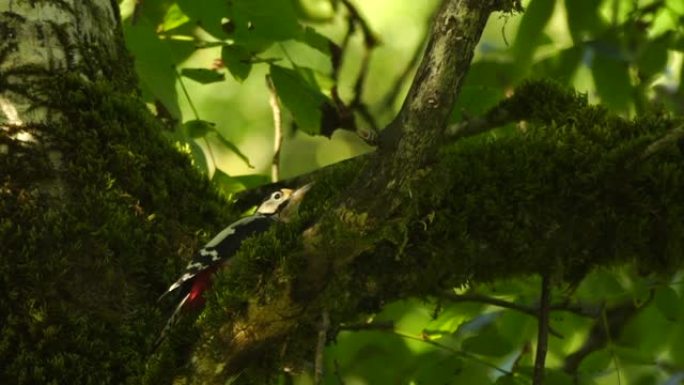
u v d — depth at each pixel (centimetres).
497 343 918
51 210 666
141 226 689
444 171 630
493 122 814
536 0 920
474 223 645
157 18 962
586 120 686
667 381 1002
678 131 627
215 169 930
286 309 599
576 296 906
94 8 744
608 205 651
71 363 630
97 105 707
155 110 962
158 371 620
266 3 860
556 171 649
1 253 645
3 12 706
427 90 554
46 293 641
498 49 1011
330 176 767
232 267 608
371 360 984
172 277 684
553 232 653
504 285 915
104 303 656
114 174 694
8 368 624
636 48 1014
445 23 555
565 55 975
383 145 559
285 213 751
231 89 1363
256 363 630
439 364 919
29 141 679
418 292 655
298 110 931
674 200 646
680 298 903
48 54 709
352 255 587
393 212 575
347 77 1473
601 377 1047
